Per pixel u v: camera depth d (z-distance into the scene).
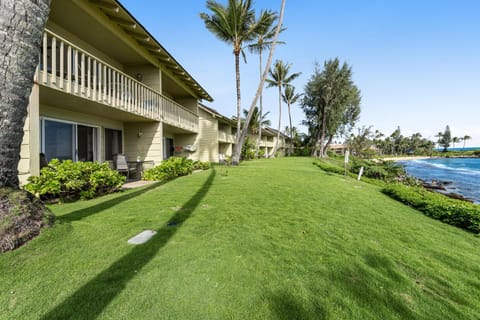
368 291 2.04
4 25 2.24
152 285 1.95
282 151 41.72
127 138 9.90
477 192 12.82
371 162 14.33
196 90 14.10
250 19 13.43
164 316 1.62
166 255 2.47
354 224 3.89
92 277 2.02
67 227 2.96
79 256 2.36
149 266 2.24
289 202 5.14
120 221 3.52
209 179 8.27
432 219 4.75
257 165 15.68
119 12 6.48
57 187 4.54
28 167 4.38
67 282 1.93
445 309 1.88
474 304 1.96
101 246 2.62
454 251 3.04
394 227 3.89
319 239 3.16
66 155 6.98
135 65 9.98
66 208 4.26
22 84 2.42
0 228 2.22
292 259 2.54
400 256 2.79
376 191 7.87
